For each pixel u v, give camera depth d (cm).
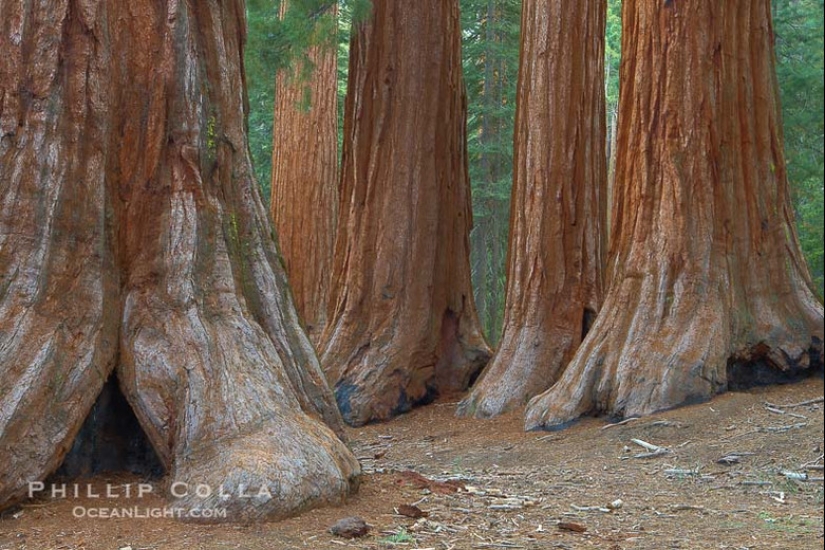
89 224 611
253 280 664
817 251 1262
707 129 1105
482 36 2750
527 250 1323
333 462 575
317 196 2195
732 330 1073
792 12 1992
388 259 1460
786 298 1118
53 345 570
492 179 2844
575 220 1317
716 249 1095
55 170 604
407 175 1474
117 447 616
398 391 1399
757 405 1006
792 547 554
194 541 480
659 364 1037
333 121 2227
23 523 516
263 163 3362
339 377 1412
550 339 1288
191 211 638
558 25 1323
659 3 1110
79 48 623
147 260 630
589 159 1338
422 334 1452
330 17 1630
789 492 749
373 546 493
